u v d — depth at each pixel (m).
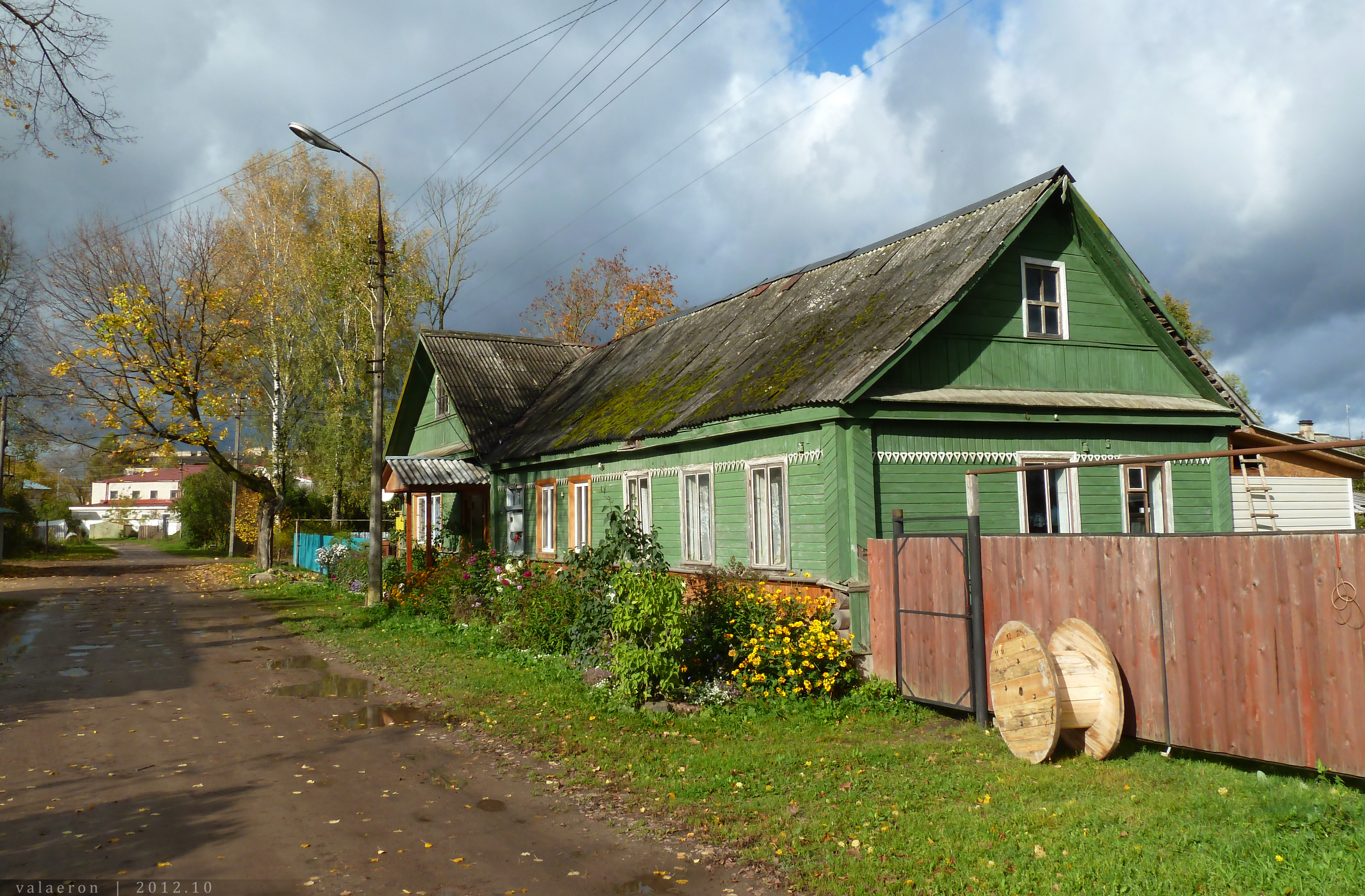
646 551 11.90
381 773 7.58
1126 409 12.67
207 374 30.66
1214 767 6.93
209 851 5.82
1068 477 12.53
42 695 10.93
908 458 11.32
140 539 87.88
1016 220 12.13
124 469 34.72
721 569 12.34
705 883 5.27
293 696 10.75
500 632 13.98
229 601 22.50
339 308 38.19
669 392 15.43
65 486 99.12
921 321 11.18
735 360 14.59
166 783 7.32
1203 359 13.65
